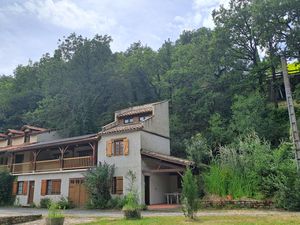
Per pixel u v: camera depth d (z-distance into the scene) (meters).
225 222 12.77
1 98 53.66
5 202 31.47
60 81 46.22
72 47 46.91
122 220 14.69
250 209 18.73
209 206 20.27
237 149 24.12
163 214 17.89
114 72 46.94
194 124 37.59
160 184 26.56
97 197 24.66
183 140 34.28
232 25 36.88
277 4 31.83
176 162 23.30
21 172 32.12
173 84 42.94
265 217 14.21
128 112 30.78
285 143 21.59
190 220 13.86
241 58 38.47
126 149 25.81
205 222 13.02
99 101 46.34
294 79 36.41
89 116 44.00
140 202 23.69
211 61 39.31
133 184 24.28
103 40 48.44
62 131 41.78
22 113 53.94
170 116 38.91
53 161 29.94
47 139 39.25
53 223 12.98
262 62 35.78
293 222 12.29
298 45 32.06
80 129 42.75
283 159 20.48
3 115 53.50
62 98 44.84
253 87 36.16
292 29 32.09
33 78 57.31
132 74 48.34
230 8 37.25
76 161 28.41
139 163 24.84
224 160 22.31
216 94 37.06
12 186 32.25
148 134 26.89
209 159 25.50
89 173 25.62
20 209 26.30
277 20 32.66
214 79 40.19
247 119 30.02
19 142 39.50
